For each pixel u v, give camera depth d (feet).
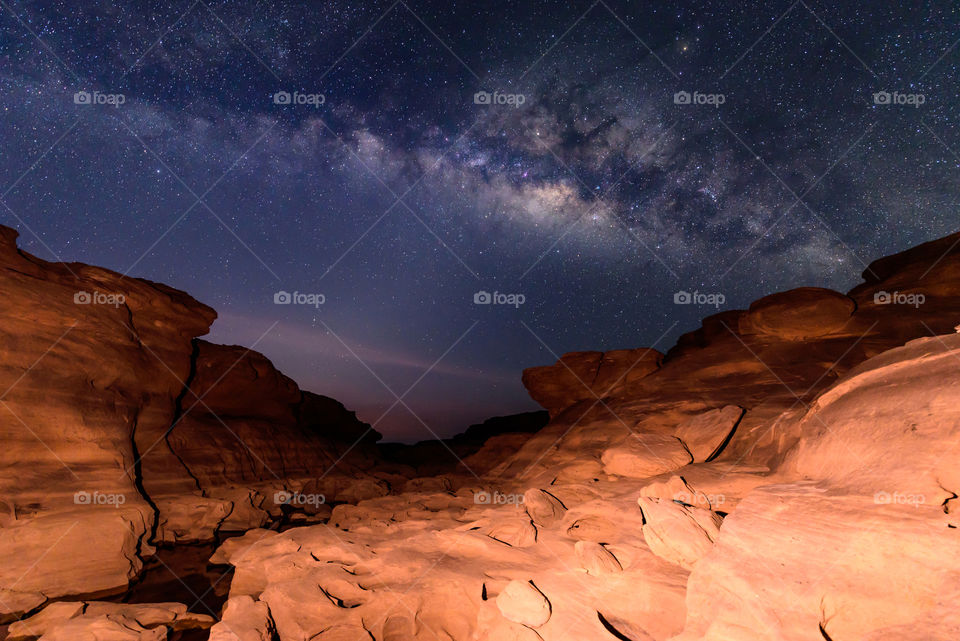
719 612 13.96
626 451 34.47
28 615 26.55
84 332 38.96
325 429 94.58
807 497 16.97
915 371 19.06
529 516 28.43
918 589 12.37
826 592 13.10
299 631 20.61
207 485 52.42
